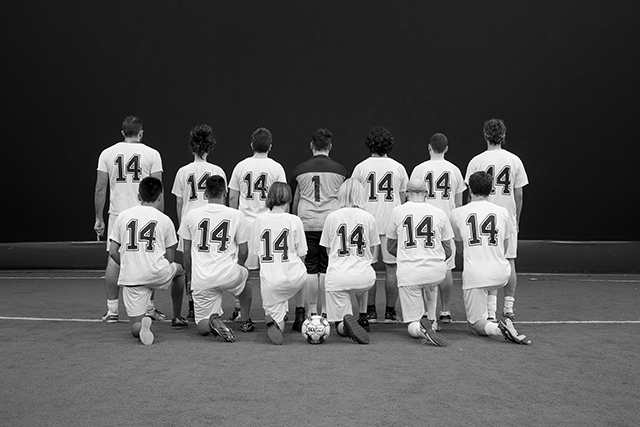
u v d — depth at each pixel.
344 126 13.09
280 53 13.05
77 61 12.88
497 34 12.87
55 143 12.89
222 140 13.06
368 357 6.00
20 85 12.84
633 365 5.74
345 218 6.91
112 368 5.61
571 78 12.78
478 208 7.00
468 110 12.95
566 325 7.48
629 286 10.56
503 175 7.99
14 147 12.88
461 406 4.68
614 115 12.77
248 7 13.02
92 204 12.94
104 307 8.65
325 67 13.05
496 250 6.89
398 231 6.95
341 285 6.82
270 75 13.06
